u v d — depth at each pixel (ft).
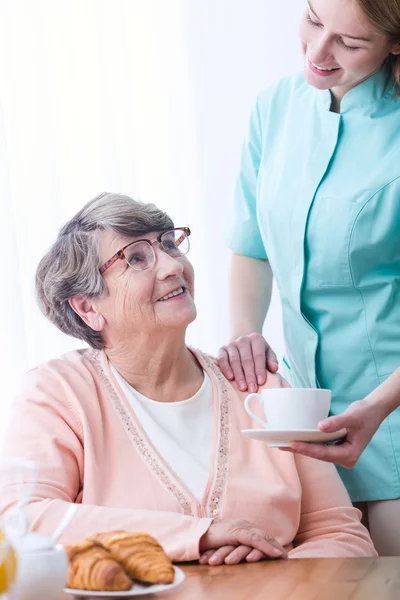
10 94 9.63
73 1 9.91
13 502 4.84
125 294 5.50
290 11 10.38
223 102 10.36
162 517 4.63
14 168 9.55
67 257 5.62
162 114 10.19
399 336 5.92
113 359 5.71
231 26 10.36
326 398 4.72
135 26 10.16
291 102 6.53
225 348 6.12
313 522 5.51
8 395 9.06
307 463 5.60
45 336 9.37
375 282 5.90
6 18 9.70
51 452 5.19
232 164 10.32
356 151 5.99
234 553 4.42
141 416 5.51
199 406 5.66
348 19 4.95
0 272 9.17
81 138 9.87
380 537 6.07
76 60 9.91
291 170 6.23
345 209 5.86
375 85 5.98
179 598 3.63
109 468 5.27
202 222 10.29
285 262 6.25
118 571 3.63
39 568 3.16
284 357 6.82
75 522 4.65
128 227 5.57
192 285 5.80
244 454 5.49
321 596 3.59
